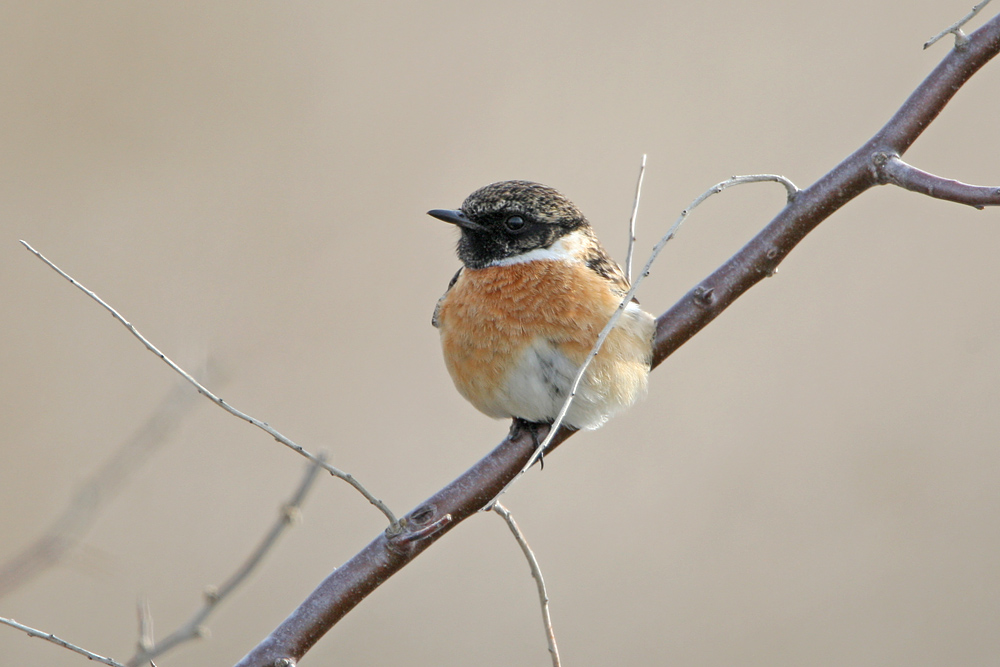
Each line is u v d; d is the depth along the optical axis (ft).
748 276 32.55
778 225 31.83
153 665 24.18
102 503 33.88
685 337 33.76
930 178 28.32
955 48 29.37
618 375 32.99
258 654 28.09
